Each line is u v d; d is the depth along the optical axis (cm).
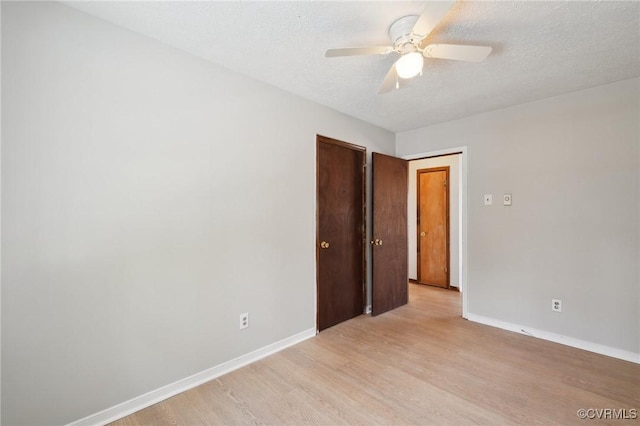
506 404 187
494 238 316
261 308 250
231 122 229
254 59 214
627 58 211
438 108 312
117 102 175
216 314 221
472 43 193
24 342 148
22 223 146
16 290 145
